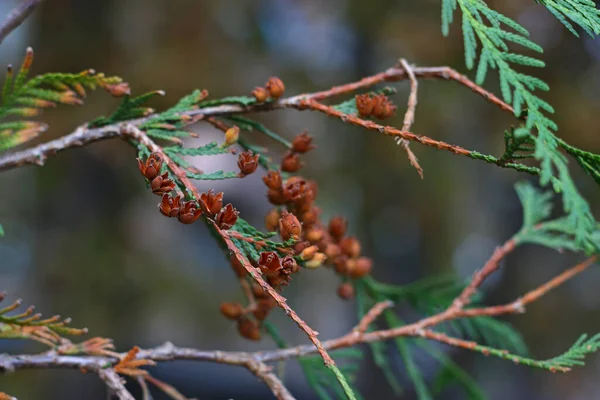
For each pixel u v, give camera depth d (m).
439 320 2.22
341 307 11.94
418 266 7.56
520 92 1.38
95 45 6.39
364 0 6.75
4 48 6.59
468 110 6.66
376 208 7.29
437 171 6.91
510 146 1.36
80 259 6.61
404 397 7.50
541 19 6.06
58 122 5.76
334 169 7.15
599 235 2.25
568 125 6.07
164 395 7.71
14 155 1.79
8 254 7.56
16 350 6.31
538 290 2.27
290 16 7.30
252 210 10.73
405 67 1.82
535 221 2.55
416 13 6.65
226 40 6.75
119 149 6.48
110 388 1.84
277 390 1.92
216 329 8.26
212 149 1.66
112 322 6.64
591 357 8.05
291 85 6.88
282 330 10.90
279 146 6.30
